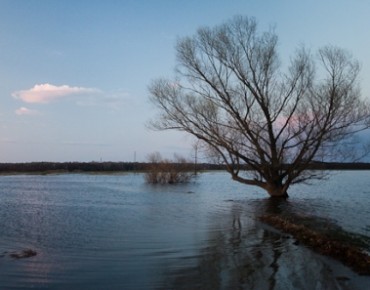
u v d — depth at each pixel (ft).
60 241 56.59
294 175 124.88
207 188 177.99
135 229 66.80
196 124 122.42
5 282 37.37
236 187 183.83
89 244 54.44
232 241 56.65
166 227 69.05
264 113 119.55
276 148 123.13
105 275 39.91
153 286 36.60
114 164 418.31
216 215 85.51
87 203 111.34
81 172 395.75
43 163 438.81
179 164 212.23
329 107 113.70
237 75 117.91
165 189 170.91
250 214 87.45
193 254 48.60
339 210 94.89
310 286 36.24
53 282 37.60
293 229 63.26
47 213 88.28
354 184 202.18
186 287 36.27
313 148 119.34
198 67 119.65
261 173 127.44
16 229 66.44
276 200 120.67
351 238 55.62
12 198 127.03
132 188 177.17
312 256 47.06
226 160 134.51
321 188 173.88
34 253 48.70
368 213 88.48
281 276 39.27
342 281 37.55
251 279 38.42
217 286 36.42
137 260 45.70
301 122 118.11
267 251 49.96
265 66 117.60
